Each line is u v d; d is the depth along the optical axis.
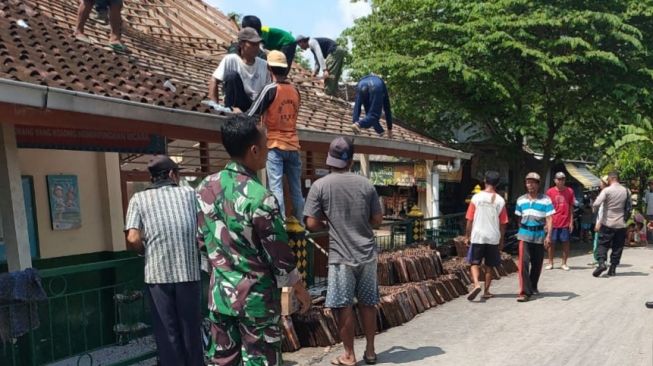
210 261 3.04
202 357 4.01
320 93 11.00
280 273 2.94
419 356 5.29
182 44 9.80
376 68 13.39
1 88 3.66
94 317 6.16
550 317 6.66
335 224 4.89
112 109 4.45
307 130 7.10
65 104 4.08
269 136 5.38
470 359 5.17
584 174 22.77
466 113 14.41
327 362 5.22
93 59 5.86
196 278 3.95
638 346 5.45
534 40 12.98
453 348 5.52
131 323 5.59
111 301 6.35
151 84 5.64
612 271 9.73
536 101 13.89
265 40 8.67
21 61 4.61
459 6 13.36
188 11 11.33
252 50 5.87
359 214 4.87
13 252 4.30
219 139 5.74
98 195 6.76
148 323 5.38
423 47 13.56
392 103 15.04
